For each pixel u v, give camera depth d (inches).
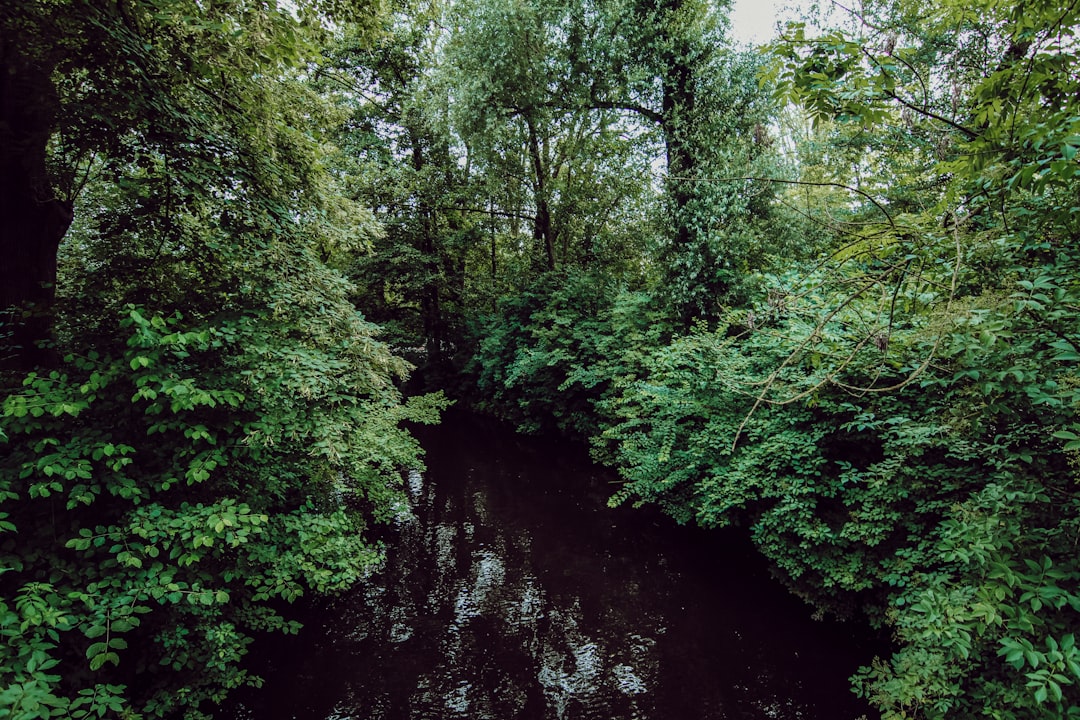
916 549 181.9
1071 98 88.8
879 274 103.4
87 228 248.1
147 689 159.9
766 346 242.1
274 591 182.2
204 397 140.7
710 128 385.1
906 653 145.5
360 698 200.5
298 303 201.8
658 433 300.0
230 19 165.8
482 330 732.0
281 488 216.2
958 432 124.9
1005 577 109.7
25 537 134.4
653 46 394.6
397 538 346.3
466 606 265.1
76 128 167.2
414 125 686.5
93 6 144.9
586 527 361.7
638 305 439.5
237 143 193.0
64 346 178.7
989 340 89.3
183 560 137.1
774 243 378.9
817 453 215.8
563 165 737.6
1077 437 90.1
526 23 425.7
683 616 251.6
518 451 571.8
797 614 241.4
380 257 698.8
